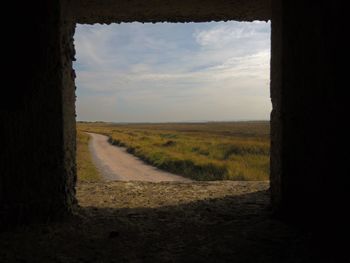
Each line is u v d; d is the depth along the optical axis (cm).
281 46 528
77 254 443
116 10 746
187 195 819
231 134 7469
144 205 720
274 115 579
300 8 488
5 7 521
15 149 523
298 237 462
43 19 534
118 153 3428
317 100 458
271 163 609
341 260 383
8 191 518
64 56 570
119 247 468
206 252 443
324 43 444
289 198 529
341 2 413
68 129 592
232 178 1628
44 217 546
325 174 444
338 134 420
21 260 420
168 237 507
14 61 523
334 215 425
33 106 532
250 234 495
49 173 546
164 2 702
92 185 954
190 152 2995
